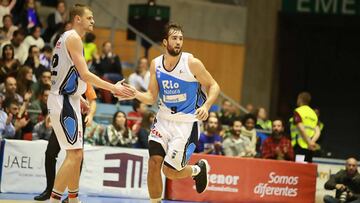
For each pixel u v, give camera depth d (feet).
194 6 138.31
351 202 78.07
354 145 147.23
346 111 147.74
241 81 143.23
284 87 146.00
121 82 50.03
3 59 86.22
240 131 84.28
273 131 84.94
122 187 74.33
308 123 84.02
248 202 79.36
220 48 141.49
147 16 111.96
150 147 50.70
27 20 102.47
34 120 80.53
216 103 124.57
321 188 86.99
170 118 50.85
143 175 75.20
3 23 96.12
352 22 143.84
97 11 127.54
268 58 143.54
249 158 79.36
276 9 143.74
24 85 82.48
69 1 118.93
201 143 82.43
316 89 147.74
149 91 51.21
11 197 66.08
